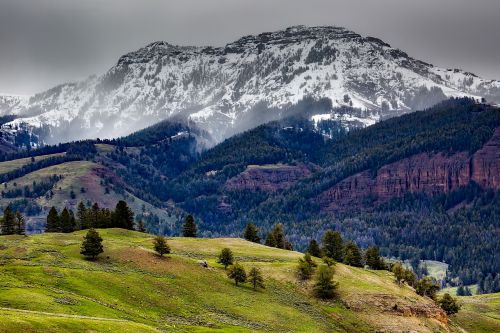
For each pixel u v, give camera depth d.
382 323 155.25
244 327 128.88
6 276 124.12
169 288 144.25
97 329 91.81
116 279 138.50
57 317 92.88
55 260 147.25
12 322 82.25
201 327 121.75
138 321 113.88
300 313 149.38
